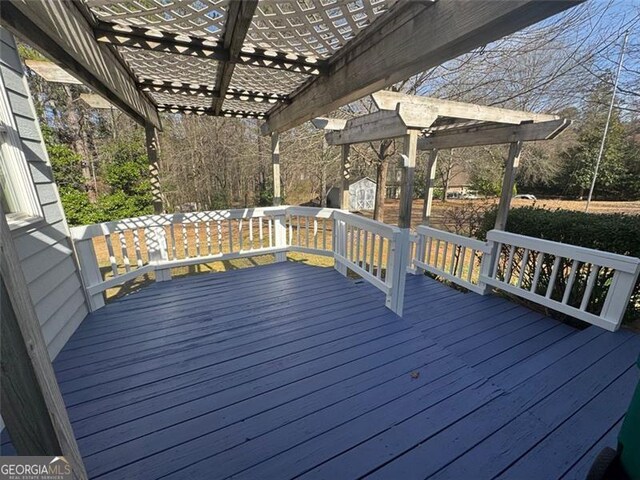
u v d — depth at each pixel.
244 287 3.54
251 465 1.38
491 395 1.83
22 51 7.87
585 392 1.85
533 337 2.54
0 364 0.57
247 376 1.99
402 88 6.05
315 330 2.59
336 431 1.57
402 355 2.24
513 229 3.66
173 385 1.89
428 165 4.38
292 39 2.17
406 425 1.61
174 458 1.41
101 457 1.40
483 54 5.69
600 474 1.11
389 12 1.65
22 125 2.13
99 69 2.06
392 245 2.83
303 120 3.66
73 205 7.83
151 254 3.59
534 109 6.52
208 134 11.50
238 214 4.09
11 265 0.58
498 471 1.36
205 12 1.72
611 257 2.41
